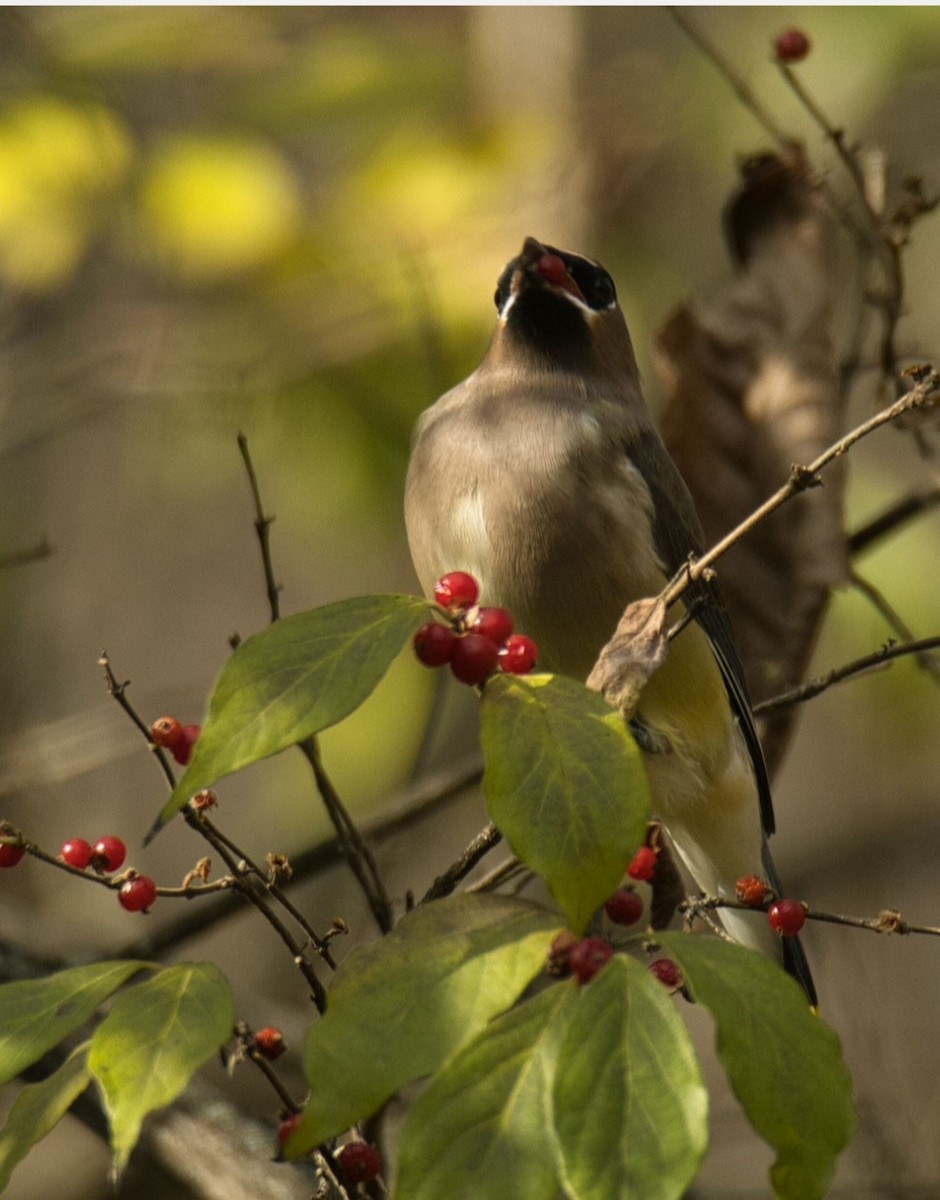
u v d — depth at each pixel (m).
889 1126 10.02
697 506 8.95
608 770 4.34
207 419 11.85
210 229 11.23
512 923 4.37
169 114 12.43
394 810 9.05
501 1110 3.98
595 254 12.24
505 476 7.84
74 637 14.17
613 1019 3.96
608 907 5.44
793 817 14.91
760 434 8.98
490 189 11.53
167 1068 4.13
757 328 9.19
